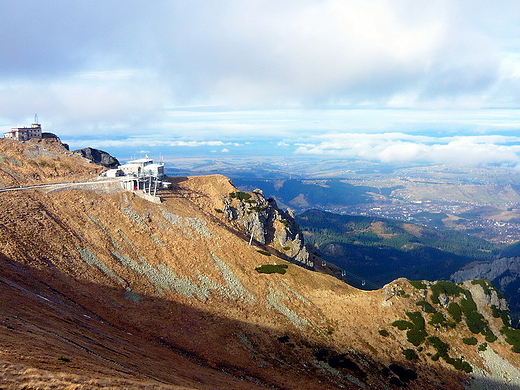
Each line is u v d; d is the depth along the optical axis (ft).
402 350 368.48
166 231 456.45
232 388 225.15
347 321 394.73
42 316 209.56
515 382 363.35
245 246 479.82
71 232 393.09
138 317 312.91
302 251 591.37
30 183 482.28
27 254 324.80
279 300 404.16
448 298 441.27
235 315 361.10
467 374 359.66
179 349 283.59
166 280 384.06
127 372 166.40
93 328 239.91
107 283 344.90
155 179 574.15
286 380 288.30
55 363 139.95
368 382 321.73
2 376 116.16
